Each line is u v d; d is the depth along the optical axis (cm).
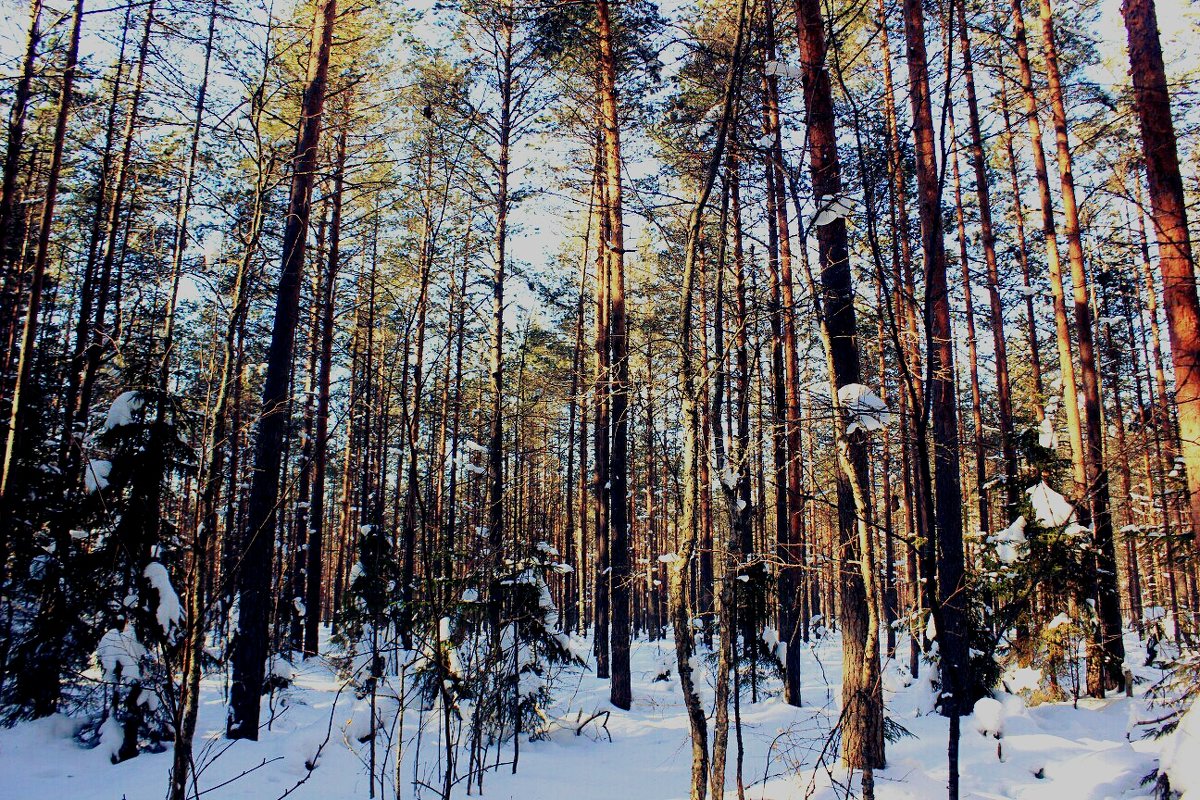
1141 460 1359
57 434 1030
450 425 1525
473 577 773
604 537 1492
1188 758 522
